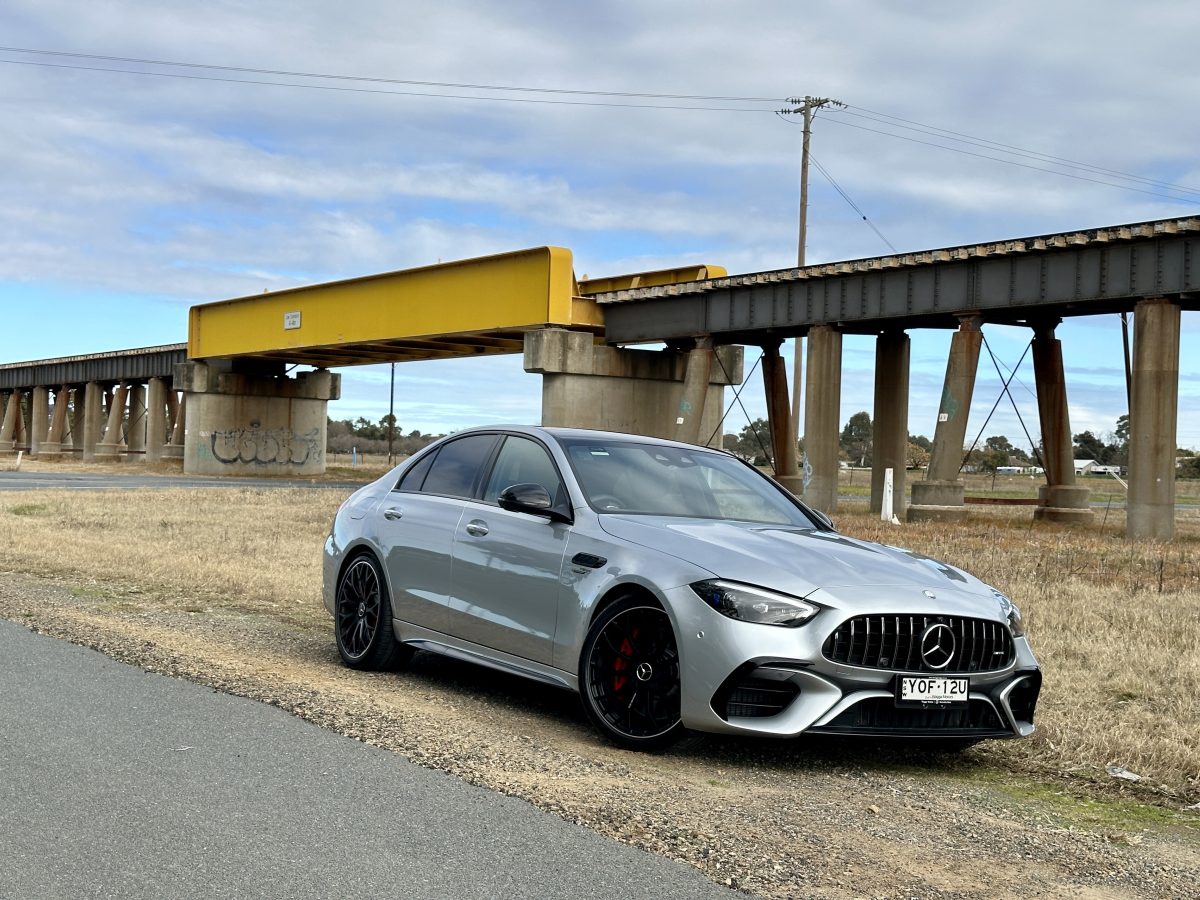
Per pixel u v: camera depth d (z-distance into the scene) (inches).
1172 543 926.4
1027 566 632.4
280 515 942.4
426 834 172.6
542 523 262.7
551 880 155.2
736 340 1537.9
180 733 230.1
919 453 3329.2
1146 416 1015.0
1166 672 331.9
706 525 254.1
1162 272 1009.5
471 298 1663.4
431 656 336.2
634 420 1605.6
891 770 231.3
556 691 293.7
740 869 162.7
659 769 217.8
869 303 1274.6
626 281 1626.5
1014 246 1109.1
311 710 251.0
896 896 156.4
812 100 1946.4
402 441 6314.0
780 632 216.8
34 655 308.5
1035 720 269.3
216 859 159.3
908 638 222.8
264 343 2169.0
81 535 706.2
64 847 163.0
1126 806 214.1
